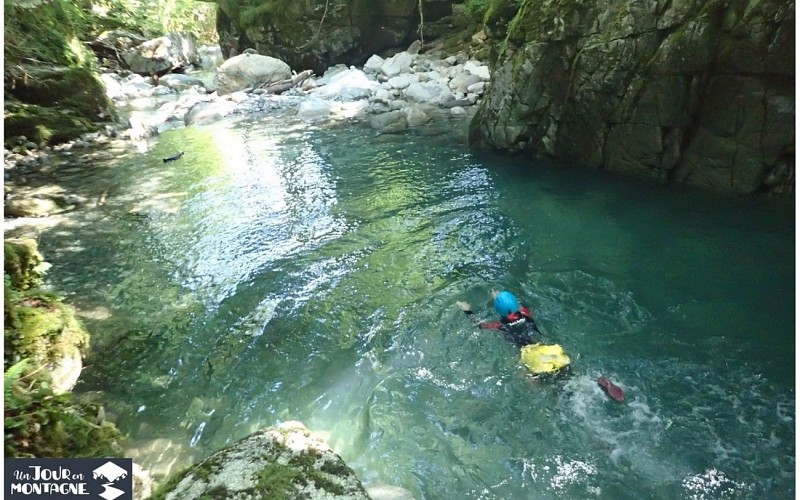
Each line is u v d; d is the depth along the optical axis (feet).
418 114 38.17
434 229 21.16
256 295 17.16
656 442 10.93
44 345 13.04
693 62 21.35
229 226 22.53
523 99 27.81
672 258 17.87
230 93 54.60
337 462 8.86
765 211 20.43
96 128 39.50
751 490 9.84
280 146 34.60
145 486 10.02
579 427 11.42
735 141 21.30
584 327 14.65
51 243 21.52
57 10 46.52
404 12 59.77
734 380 12.37
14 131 35.17
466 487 10.30
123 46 65.36
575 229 20.40
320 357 14.23
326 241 20.65
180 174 29.86
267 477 8.39
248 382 13.48
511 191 24.49
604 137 25.46
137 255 20.24
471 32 56.03
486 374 13.08
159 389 13.32
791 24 18.61
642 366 13.01
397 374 13.29
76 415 11.32
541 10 26.53
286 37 62.80
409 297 16.53
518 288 16.65
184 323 15.90
